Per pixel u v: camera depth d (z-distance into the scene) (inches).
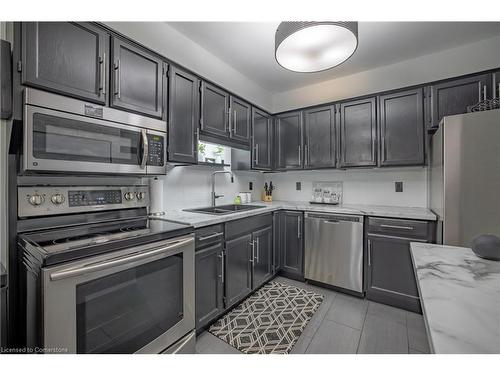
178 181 87.7
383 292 83.8
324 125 107.0
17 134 43.1
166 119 67.2
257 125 109.6
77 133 47.1
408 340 64.7
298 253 102.8
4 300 40.4
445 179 64.3
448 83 81.1
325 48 57.8
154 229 54.2
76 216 52.9
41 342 35.0
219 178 107.0
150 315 48.8
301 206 102.6
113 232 52.1
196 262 63.9
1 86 40.1
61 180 55.7
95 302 39.9
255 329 69.7
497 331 20.3
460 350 18.1
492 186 58.9
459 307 24.1
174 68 69.3
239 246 80.8
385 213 83.4
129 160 55.9
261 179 138.3
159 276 50.6
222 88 87.6
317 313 78.2
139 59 60.1
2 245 43.8
